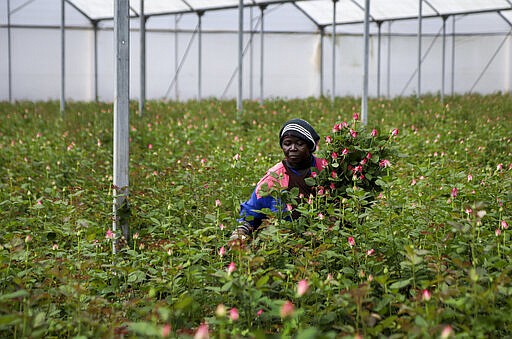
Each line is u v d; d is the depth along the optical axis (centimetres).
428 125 1291
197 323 366
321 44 2764
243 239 395
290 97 2777
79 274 403
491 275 353
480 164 831
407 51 2803
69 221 498
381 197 471
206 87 2742
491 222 486
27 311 310
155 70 2709
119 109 557
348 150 496
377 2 2295
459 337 288
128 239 543
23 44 2597
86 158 880
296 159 480
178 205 544
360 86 2805
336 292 381
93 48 2680
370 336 315
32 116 1585
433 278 375
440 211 466
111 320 351
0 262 384
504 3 2089
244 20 2719
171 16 2694
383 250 417
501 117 1403
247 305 320
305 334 218
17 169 850
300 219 453
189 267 380
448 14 2273
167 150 912
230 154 794
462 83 2806
